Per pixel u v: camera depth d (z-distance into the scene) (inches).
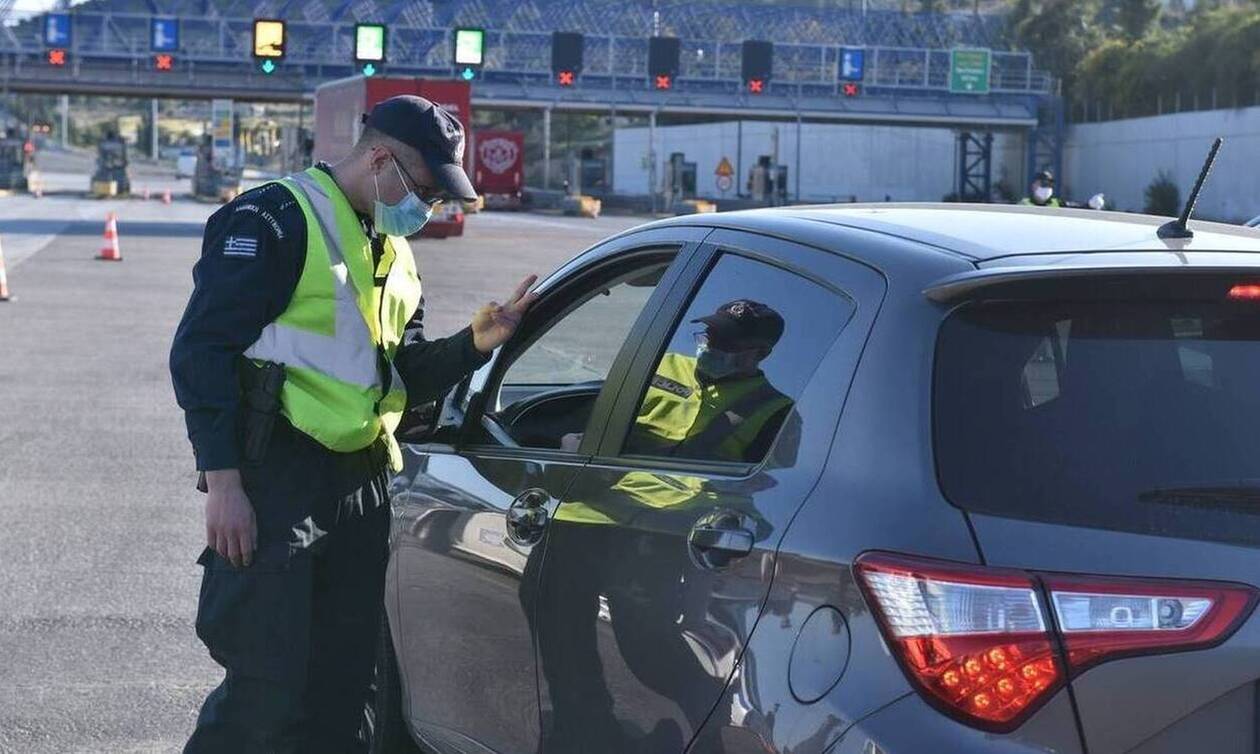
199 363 135.9
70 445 421.4
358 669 149.7
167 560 296.0
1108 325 107.0
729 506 116.0
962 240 117.0
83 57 2878.9
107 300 829.2
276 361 140.6
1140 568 95.4
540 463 147.0
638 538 125.3
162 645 241.9
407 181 144.5
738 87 2992.1
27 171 3297.2
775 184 3053.6
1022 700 93.5
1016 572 95.5
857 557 101.6
